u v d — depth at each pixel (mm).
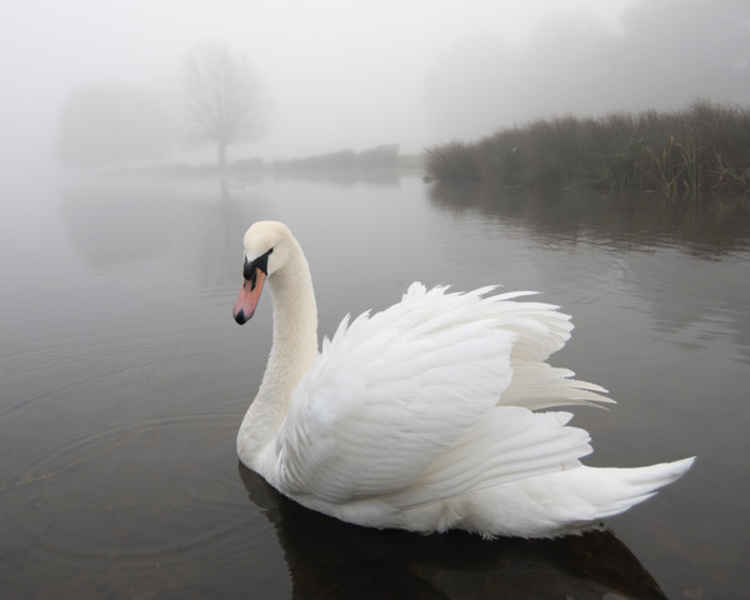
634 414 4555
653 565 3084
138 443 4520
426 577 3096
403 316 3500
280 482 3770
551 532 3203
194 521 3613
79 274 10375
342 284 8867
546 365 3592
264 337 6727
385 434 3137
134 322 7398
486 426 3043
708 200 15766
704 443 4137
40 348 6551
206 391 5359
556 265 9469
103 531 3527
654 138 18625
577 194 19406
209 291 8852
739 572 3008
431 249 11305
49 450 4430
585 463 3936
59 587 3098
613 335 6219
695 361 5480
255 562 3250
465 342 3131
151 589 3072
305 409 3373
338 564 3219
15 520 3633
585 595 2934
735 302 7113
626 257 9805
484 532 3338
